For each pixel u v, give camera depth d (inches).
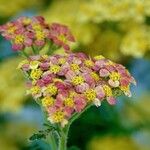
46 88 11.4
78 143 19.1
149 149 19.4
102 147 19.1
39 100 11.9
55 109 11.2
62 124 11.1
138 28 17.9
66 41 13.8
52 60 12.0
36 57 12.3
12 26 13.7
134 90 19.6
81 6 18.2
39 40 13.5
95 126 18.9
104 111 18.6
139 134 19.5
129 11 17.4
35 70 11.9
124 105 19.3
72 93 11.4
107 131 18.9
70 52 13.6
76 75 11.7
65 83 11.4
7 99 19.4
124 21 17.9
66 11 19.4
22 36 13.5
